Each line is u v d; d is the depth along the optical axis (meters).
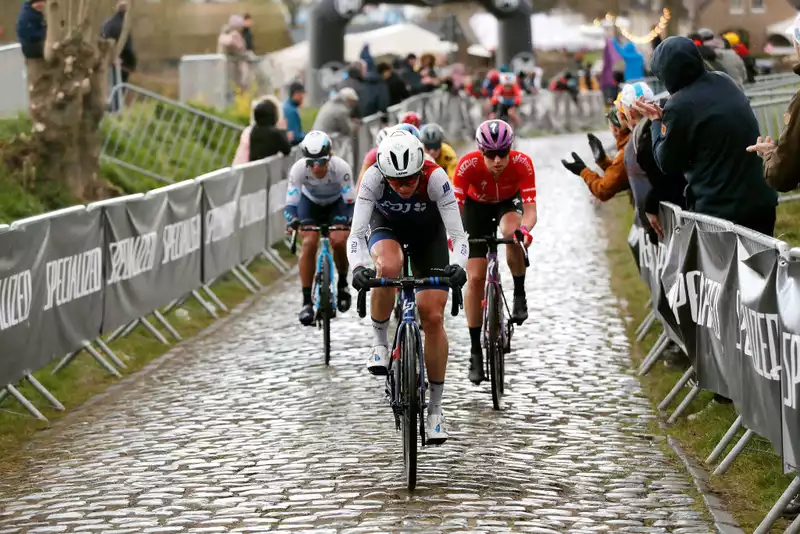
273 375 25.56
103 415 23.02
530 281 35.25
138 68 74.62
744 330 16.30
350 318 31.95
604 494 16.83
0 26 79.81
